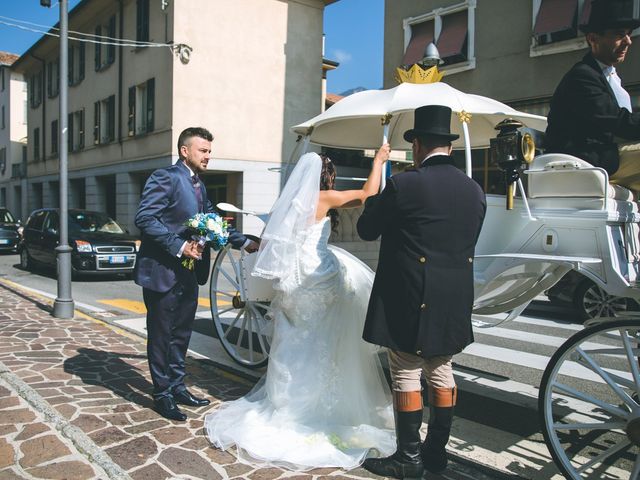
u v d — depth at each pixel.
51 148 30.36
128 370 4.59
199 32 18.97
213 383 4.43
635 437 2.64
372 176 3.66
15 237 18.17
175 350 3.87
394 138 5.93
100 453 2.97
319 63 21.97
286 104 21.11
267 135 20.67
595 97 3.15
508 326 7.35
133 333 6.00
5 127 38.16
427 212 2.86
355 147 6.02
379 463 3.00
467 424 3.83
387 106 4.00
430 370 3.06
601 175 3.01
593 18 3.26
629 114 3.07
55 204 31.19
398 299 2.90
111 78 22.98
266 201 20.66
